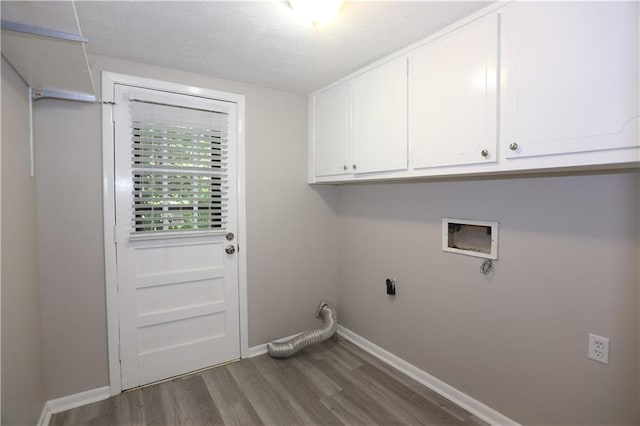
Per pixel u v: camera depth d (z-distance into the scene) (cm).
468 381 193
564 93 120
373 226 262
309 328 288
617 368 137
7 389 132
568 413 151
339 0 134
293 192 273
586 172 144
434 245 213
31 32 113
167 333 222
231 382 219
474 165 151
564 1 119
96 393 199
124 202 204
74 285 191
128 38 173
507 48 136
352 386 215
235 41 176
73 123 188
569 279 150
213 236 238
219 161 237
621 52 106
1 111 133
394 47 183
